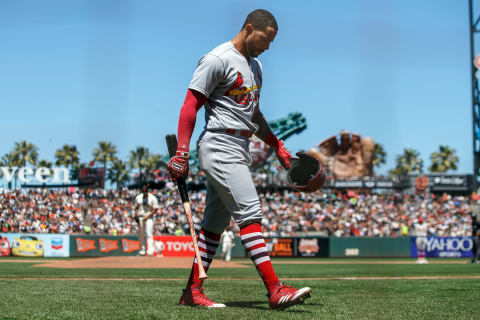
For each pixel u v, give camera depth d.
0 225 32.09
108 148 72.56
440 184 53.81
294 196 43.22
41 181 36.56
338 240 32.72
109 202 36.88
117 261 15.57
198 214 37.16
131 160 72.56
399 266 19.55
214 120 4.37
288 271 14.91
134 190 39.78
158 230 33.75
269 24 4.38
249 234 4.28
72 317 3.50
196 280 4.52
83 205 35.69
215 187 4.43
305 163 4.88
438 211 42.06
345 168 59.09
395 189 51.03
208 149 4.36
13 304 4.22
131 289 6.12
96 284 6.90
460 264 22.16
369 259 30.41
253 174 45.69
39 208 34.16
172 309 4.02
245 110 4.41
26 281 7.34
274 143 4.95
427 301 5.14
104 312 3.76
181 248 27.91
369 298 5.45
